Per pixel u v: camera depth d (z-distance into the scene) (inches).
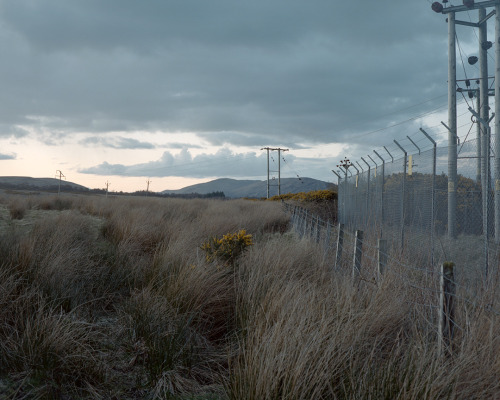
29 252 208.4
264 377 108.1
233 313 184.7
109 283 209.5
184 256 242.7
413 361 116.1
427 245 300.2
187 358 139.9
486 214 244.1
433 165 300.8
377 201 468.8
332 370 112.0
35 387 116.5
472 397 104.3
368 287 178.7
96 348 141.8
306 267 239.3
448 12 445.1
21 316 145.5
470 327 124.0
